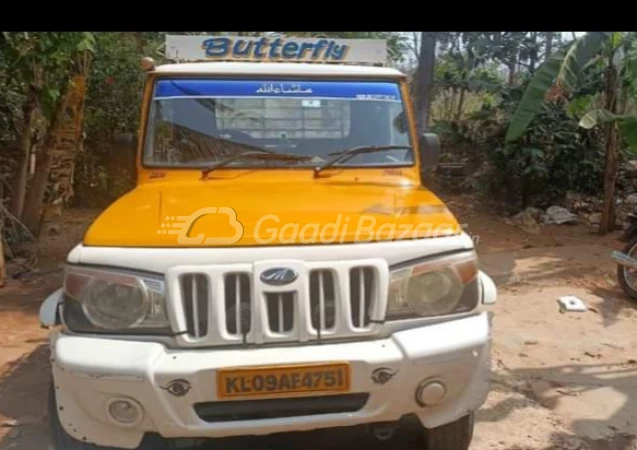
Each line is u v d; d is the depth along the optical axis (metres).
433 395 2.77
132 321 2.72
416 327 2.85
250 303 2.72
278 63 4.21
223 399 2.62
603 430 3.75
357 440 3.62
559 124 10.18
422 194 3.65
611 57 8.44
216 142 3.98
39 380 4.42
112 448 2.95
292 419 2.69
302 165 3.94
